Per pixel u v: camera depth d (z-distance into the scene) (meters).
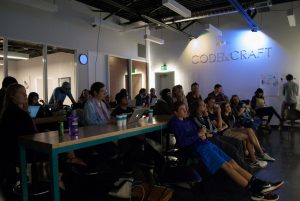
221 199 2.81
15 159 2.50
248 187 2.75
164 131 3.59
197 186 3.02
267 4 6.43
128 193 2.79
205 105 3.77
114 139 2.56
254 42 8.33
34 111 4.20
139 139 3.46
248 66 8.48
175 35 9.81
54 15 6.80
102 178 3.31
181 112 3.26
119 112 3.78
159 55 10.16
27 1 5.17
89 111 3.21
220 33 8.45
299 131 7.13
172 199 2.83
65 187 3.14
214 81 9.09
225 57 8.86
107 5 7.29
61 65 7.22
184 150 3.14
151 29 10.23
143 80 10.12
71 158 3.29
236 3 5.95
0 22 5.69
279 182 2.75
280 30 7.91
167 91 4.54
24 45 6.37
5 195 2.95
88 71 7.74
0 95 3.33
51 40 6.73
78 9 7.44
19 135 2.50
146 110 3.72
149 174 3.08
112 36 8.58
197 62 9.41
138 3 6.75
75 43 7.36
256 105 7.39
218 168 2.87
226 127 4.20
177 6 5.45
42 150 2.10
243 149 3.93
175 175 2.87
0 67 5.97
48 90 6.82
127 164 3.28
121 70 9.05
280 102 8.00
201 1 6.82
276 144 5.49
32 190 2.84
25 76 6.89
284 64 7.89
